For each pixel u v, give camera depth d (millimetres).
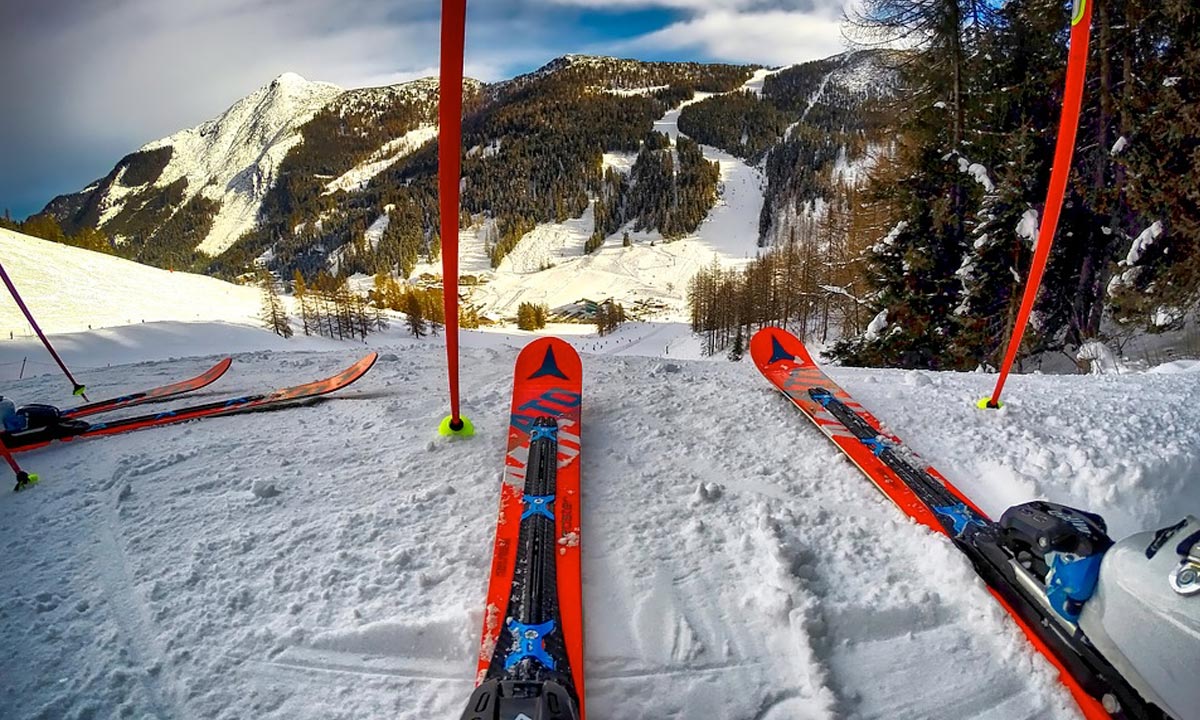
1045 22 11156
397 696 1924
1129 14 9945
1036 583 2016
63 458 3744
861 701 1892
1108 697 1721
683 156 192250
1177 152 9906
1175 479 2984
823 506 2896
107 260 56312
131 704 1904
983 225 11477
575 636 2041
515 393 3873
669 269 140875
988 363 12320
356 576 2449
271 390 5176
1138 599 1386
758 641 2109
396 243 178125
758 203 170000
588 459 3416
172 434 4020
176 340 36375
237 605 2311
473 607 2244
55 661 2080
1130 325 10711
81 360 30156
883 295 13664
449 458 3434
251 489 3150
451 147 2719
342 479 3252
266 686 1960
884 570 2432
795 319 39062
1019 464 3203
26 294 43406
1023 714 1830
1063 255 11336
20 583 2492
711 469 3281
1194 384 4430
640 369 5227
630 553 2562
